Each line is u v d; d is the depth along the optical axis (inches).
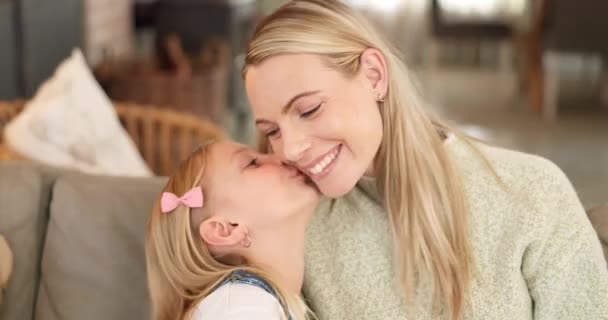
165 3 185.2
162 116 97.7
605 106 223.6
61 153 84.4
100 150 88.3
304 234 54.8
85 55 152.2
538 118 211.2
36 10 129.0
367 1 290.4
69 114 86.8
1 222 61.2
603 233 56.8
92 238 61.1
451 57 290.0
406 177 52.9
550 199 52.2
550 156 177.2
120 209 61.7
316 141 48.2
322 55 47.8
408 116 52.4
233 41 187.2
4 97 121.5
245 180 50.2
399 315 54.0
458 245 52.7
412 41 291.6
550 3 218.5
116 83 133.1
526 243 51.7
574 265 51.2
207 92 136.3
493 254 52.6
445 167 53.2
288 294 49.4
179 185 51.2
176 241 50.1
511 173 53.4
